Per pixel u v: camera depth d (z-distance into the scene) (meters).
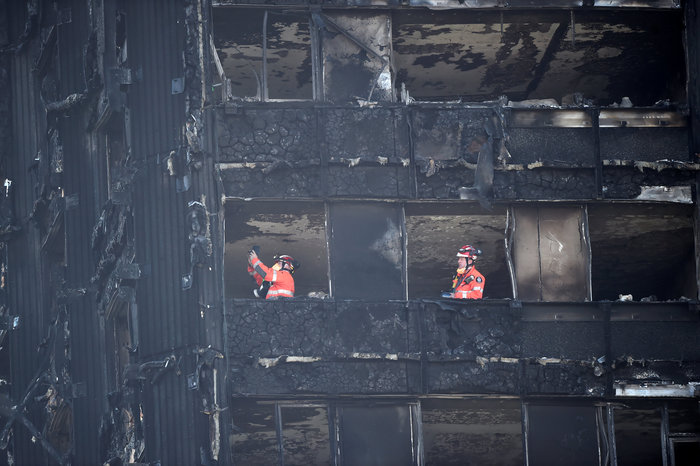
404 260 110.38
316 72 113.00
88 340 113.56
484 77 128.38
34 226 119.94
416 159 111.00
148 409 105.69
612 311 109.75
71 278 114.50
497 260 124.75
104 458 109.88
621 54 123.12
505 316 108.81
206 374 104.88
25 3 121.19
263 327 106.94
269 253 121.81
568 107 113.62
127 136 109.75
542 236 112.75
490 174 111.50
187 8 110.56
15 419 117.25
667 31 119.12
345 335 107.44
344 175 110.25
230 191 109.19
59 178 116.19
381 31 114.25
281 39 119.56
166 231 107.62
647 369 109.25
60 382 114.56
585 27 118.31
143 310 107.12
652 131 114.25
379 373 107.19
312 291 129.00
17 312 119.88
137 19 111.56
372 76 113.38
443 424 117.69
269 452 119.62
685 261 123.06
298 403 107.88
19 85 121.31
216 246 107.44
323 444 118.69
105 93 110.12
